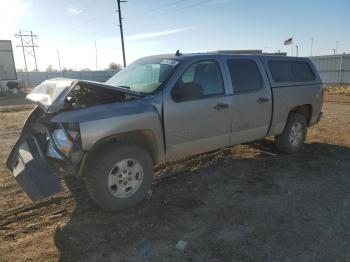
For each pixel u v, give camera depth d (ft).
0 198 14.96
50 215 13.34
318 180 16.99
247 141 18.63
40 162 13.30
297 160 20.27
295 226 12.40
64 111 12.72
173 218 13.07
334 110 44.57
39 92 13.98
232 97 16.88
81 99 14.34
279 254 10.68
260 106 18.37
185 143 15.34
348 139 25.85
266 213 13.44
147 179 14.08
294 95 20.44
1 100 75.97
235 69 17.53
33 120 15.37
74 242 11.39
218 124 16.40
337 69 103.50
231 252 10.82
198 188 15.97
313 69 22.61
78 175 12.71
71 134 12.45
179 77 15.02
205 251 10.89
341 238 11.57
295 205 14.14
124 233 11.96
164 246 11.18
